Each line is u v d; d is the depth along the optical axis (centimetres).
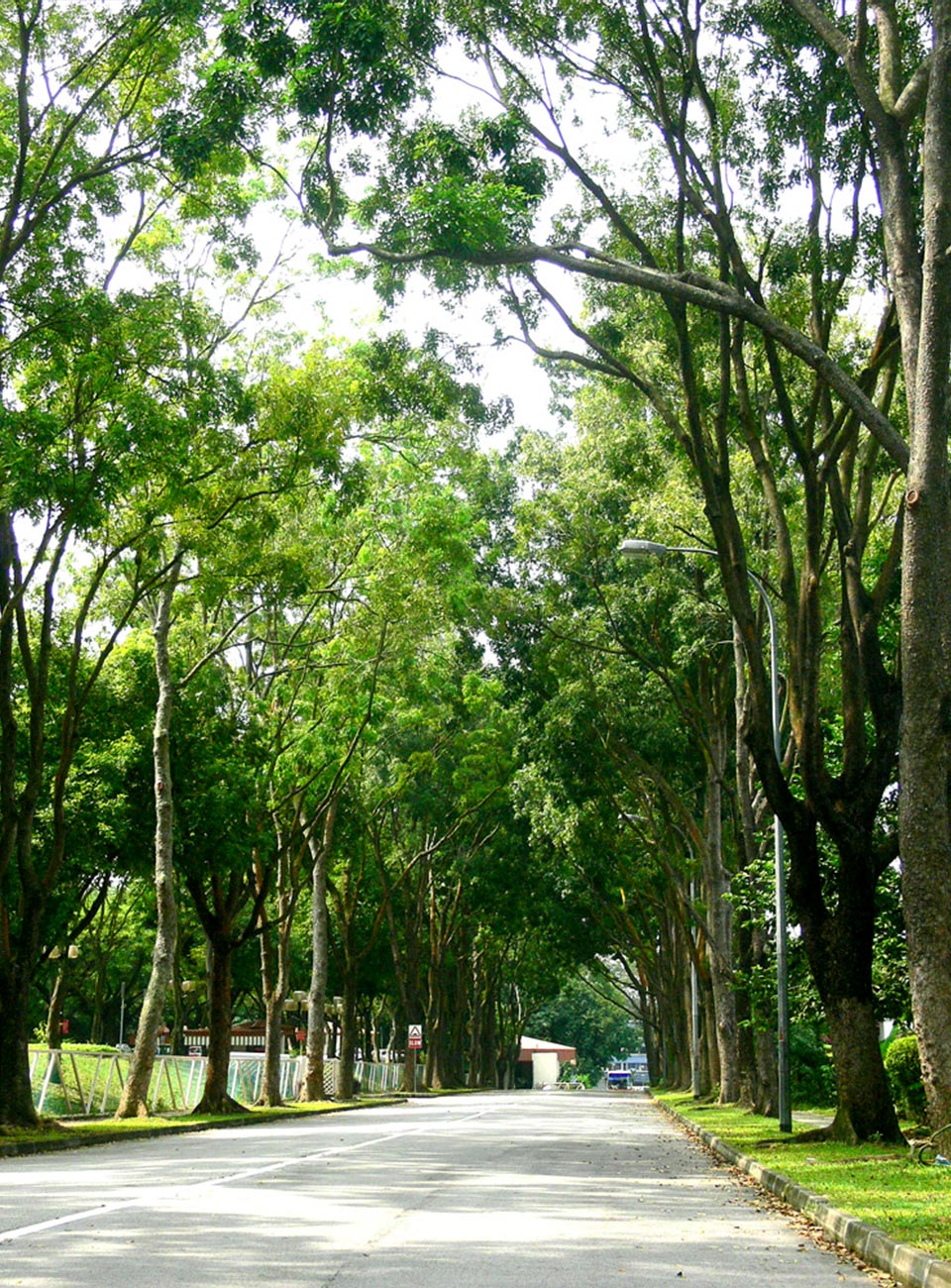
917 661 1415
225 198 2345
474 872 5194
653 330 2145
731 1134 2298
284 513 3012
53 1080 2941
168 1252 947
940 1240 955
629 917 5691
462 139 1683
